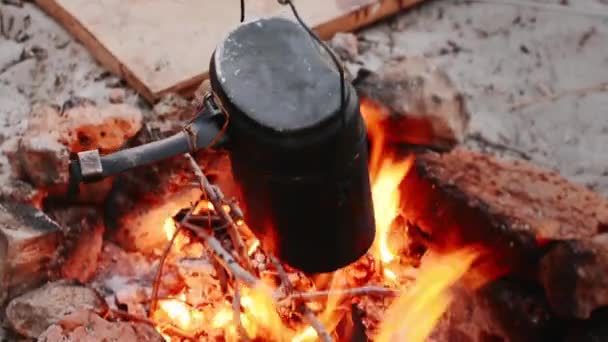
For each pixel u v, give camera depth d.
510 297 1.36
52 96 1.73
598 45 1.81
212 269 1.50
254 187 1.20
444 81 1.49
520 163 1.48
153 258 1.55
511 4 1.86
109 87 1.73
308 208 1.20
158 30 1.76
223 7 1.80
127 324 1.37
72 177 1.19
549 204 1.39
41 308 1.40
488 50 1.81
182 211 1.51
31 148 1.47
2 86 1.75
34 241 1.43
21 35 1.82
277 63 1.20
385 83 1.47
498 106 1.73
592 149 1.67
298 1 1.81
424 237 1.48
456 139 1.49
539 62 1.79
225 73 1.20
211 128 1.20
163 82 1.68
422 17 1.86
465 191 1.40
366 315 1.44
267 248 1.25
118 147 1.52
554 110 1.72
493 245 1.37
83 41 1.80
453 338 1.42
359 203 1.22
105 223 1.54
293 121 1.16
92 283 1.52
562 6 1.87
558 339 1.34
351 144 1.18
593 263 1.29
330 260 1.24
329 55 1.21
